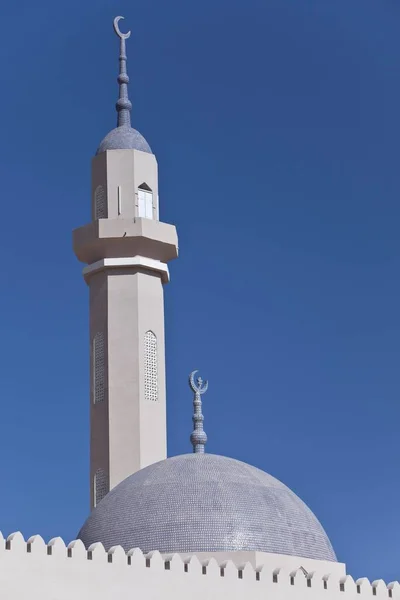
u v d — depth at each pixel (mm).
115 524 55719
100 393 69812
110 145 73562
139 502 56031
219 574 51156
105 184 72438
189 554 53406
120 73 76625
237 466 58156
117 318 70250
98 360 70375
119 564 48938
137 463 68000
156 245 70875
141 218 70500
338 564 56469
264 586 52156
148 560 49656
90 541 55844
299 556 55438
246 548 54438
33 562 46906
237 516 55188
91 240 70625
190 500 55656
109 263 70688
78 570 47875
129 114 75938
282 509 56500
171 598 49688
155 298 71188
